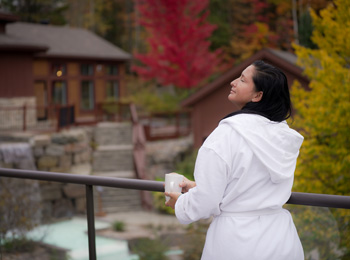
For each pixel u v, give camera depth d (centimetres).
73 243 321
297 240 176
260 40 2397
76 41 2847
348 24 612
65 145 1842
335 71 623
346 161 582
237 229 166
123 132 2345
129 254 415
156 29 2359
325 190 608
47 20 2989
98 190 1509
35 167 1728
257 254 163
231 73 1443
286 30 2330
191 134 2459
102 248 403
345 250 242
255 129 167
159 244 509
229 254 166
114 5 4606
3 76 2073
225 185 165
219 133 168
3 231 356
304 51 674
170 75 2394
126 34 4575
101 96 2833
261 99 174
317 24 674
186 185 194
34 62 2475
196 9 2372
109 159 2088
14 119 2083
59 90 2642
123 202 1511
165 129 2491
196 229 575
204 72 2362
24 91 2144
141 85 3475
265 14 2764
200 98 1617
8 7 4412
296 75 1059
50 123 2022
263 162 163
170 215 994
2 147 1588
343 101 613
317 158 640
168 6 2277
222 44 3206
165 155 2036
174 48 2281
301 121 652
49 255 334
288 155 170
